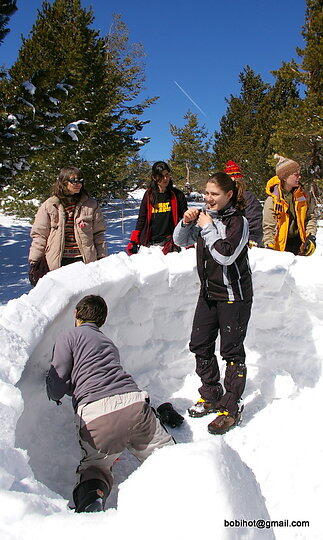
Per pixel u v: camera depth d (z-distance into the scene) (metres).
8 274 9.57
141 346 3.10
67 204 3.68
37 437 2.26
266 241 4.10
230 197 2.68
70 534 1.04
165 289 3.11
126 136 18.08
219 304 2.78
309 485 2.24
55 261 3.58
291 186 4.07
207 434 2.74
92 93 15.20
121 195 18.98
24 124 9.16
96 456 2.08
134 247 4.09
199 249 2.84
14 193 13.96
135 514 1.02
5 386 1.65
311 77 18.00
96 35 17.44
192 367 3.37
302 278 3.30
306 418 2.80
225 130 28.88
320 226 12.66
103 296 2.70
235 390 2.75
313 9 18.28
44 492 1.36
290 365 3.29
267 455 2.49
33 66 13.17
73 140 9.98
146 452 2.14
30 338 2.05
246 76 28.56
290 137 17.56
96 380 2.13
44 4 17.31
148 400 2.18
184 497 1.01
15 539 1.06
